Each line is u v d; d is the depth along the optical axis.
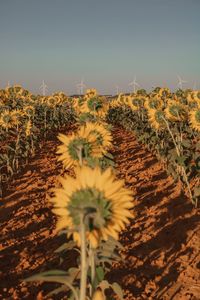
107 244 4.10
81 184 2.93
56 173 13.04
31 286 6.04
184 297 5.60
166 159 12.38
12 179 12.37
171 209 8.91
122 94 28.83
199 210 8.70
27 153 15.25
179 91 24.77
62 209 2.92
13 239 7.75
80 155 4.62
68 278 2.87
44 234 7.98
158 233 7.73
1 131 17.53
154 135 15.09
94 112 9.95
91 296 3.79
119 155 15.52
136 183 11.37
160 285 5.96
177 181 10.82
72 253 7.02
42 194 10.74
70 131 22.98
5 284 6.11
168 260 6.68
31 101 26.33
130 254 6.92
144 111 21.39
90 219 2.82
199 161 8.99
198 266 6.39
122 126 25.75
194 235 7.48
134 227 8.07
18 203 10.03
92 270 3.96
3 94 26.72
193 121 10.30
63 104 28.19
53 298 5.69
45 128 20.86
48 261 6.80
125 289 5.84
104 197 2.85
